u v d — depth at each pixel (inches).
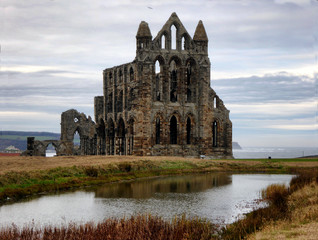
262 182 2618.1
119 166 2997.0
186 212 1705.2
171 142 4618.6
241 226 1323.8
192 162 3567.9
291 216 1341.0
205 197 2065.7
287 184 2418.8
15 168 2518.5
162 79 4397.1
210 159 4143.7
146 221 1230.3
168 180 2763.3
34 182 2261.3
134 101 4284.0
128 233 1143.6
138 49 4311.0
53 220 1552.7
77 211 1724.9
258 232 1187.9
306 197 1644.9
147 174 2992.1
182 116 4448.8
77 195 2114.9
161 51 4357.8
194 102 4539.9
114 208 1786.4
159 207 1812.3
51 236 1168.8
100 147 5137.8
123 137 4670.3
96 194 2150.6
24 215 1641.2
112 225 1201.4
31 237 1183.6
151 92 4284.0
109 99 4958.2
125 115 4466.0
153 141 4311.0
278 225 1225.4
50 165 2807.6
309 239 1035.9
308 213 1310.3
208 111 4517.7
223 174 3142.2
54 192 2207.2
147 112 4252.0
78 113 5639.8
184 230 1188.5
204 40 4557.1
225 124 4645.7
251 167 3452.3
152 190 2303.2
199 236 1181.7
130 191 2260.1
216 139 4680.1
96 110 5196.9
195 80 4539.9
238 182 2628.0
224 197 2064.5
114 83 4788.4
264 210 1514.5
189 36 4530.0
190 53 4505.4
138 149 4234.7
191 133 4512.8
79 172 2672.2
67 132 5551.2
